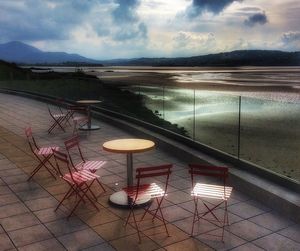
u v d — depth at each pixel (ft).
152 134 37.40
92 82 55.42
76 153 33.55
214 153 28.91
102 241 17.25
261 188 21.84
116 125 46.47
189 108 47.75
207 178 26.35
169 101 47.32
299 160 54.13
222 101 74.95
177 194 23.25
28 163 30.30
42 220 19.52
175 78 267.18
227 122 74.43
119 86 50.31
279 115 74.43
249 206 21.38
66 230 18.37
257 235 17.88
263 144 62.28
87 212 20.48
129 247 16.69
